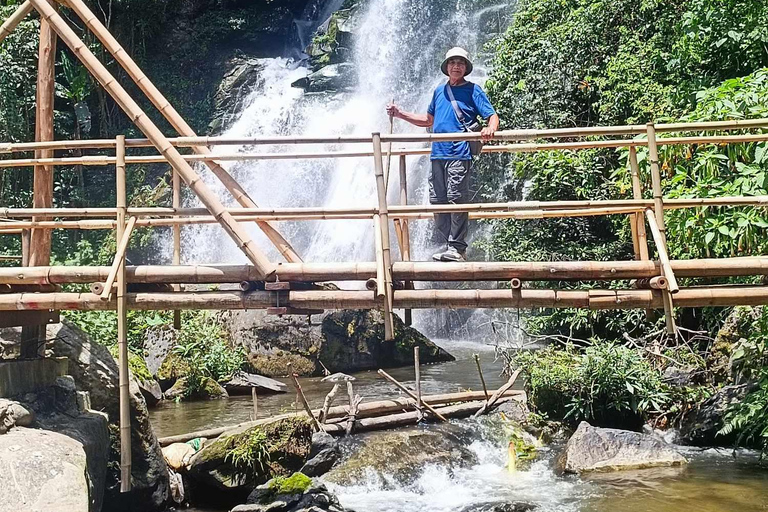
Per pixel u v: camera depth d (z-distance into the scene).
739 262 4.97
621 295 4.95
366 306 4.98
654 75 10.75
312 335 12.63
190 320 12.42
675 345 9.36
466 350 14.74
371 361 12.84
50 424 5.12
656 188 5.02
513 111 12.38
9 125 16.39
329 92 21.50
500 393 8.88
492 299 4.94
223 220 5.04
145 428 6.32
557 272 4.98
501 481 7.00
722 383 8.34
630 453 7.18
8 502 3.76
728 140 5.18
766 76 7.22
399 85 20.98
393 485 6.90
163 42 22.81
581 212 5.18
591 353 8.40
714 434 7.59
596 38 11.88
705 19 9.29
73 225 5.35
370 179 18.84
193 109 22.20
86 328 10.99
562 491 6.60
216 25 23.48
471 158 5.80
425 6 21.34
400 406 8.38
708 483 6.52
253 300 5.01
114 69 21.02
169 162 5.13
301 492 6.07
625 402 8.08
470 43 20.03
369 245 17.78
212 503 6.57
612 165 10.95
